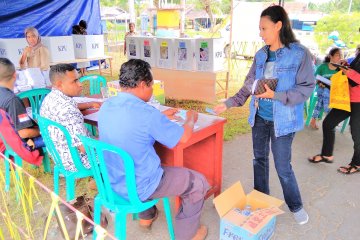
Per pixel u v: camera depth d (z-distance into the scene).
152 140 1.71
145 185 1.74
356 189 2.79
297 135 4.16
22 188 2.03
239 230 1.90
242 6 11.29
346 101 2.91
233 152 3.63
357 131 2.92
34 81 3.62
